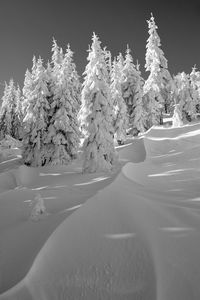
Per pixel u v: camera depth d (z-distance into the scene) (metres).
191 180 17.05
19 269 8.55
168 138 36.03
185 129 38.16
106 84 26.92
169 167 22.33
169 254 7.88
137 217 10.73
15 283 7.88
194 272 6.99
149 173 20.78
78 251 8.83
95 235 9.63
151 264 7.53
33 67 58.97
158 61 50.41
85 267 8.01
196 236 8.73
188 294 6.32
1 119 66.81
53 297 7.10
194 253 7.79
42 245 9.51
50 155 35.41
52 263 8.39
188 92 60.69
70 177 26.33
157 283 6.75
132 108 49.78
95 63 26.41
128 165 22.84
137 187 16.44
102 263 8.03
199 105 70.25
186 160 24.84
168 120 56.41
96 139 26.06
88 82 26.48
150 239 8.78
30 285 7.57
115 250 8.56
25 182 28.73
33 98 36.84
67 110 36.03
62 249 9.05
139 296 6.56
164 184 16.89
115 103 43.69
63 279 7.66
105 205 12.68
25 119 37.59
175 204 12.14
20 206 16.09
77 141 36.78
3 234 11.86
